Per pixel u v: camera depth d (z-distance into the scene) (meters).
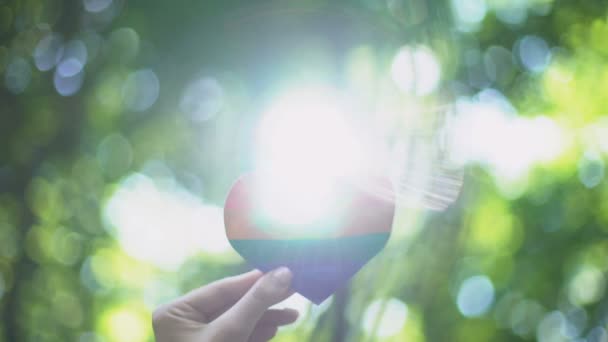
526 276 7.49
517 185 7.34
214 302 1.54
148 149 6.49
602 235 7.43
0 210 5.93
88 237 6.86
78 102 5.74
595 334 7.29
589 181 7.44
